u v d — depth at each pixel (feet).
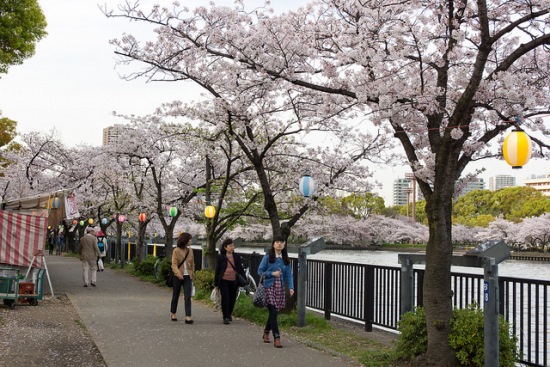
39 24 57.57
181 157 72.13
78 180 86.17
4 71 55.62
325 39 33.27
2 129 89.61
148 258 81.10
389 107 27.17
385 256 189.47
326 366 24.95
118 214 98.43
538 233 229.66
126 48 35.94
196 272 56.80
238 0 33.32
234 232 89.86
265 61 32.78
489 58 32.27
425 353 25.05
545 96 30.83
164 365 24.58
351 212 173.06
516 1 29.53
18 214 48.01
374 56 27.58
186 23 34.06
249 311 39.83
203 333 33.24
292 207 59.67
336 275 40.40
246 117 40.42
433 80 31.17
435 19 29.86
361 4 29.55
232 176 54.49
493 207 312.91
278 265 30.53
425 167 26.30
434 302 24.61
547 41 24.49
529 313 24.73
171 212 66.85
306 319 37.37
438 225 24.68
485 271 22.07
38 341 29.76
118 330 33.63
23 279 46.85
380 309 35.27
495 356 21.77
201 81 38.70
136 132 70.28
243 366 24.67
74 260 119.24
